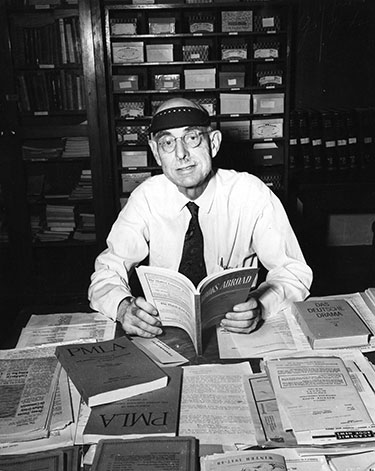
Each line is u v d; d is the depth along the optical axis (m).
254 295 1.48
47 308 1.56
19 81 3.25
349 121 3.43
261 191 1.75
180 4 3.01
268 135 3.32
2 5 3.06
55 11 3.21
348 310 1.40
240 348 1.29
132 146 3.35
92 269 3.58
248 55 3.22
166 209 1.74
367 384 1.11
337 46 3.67
